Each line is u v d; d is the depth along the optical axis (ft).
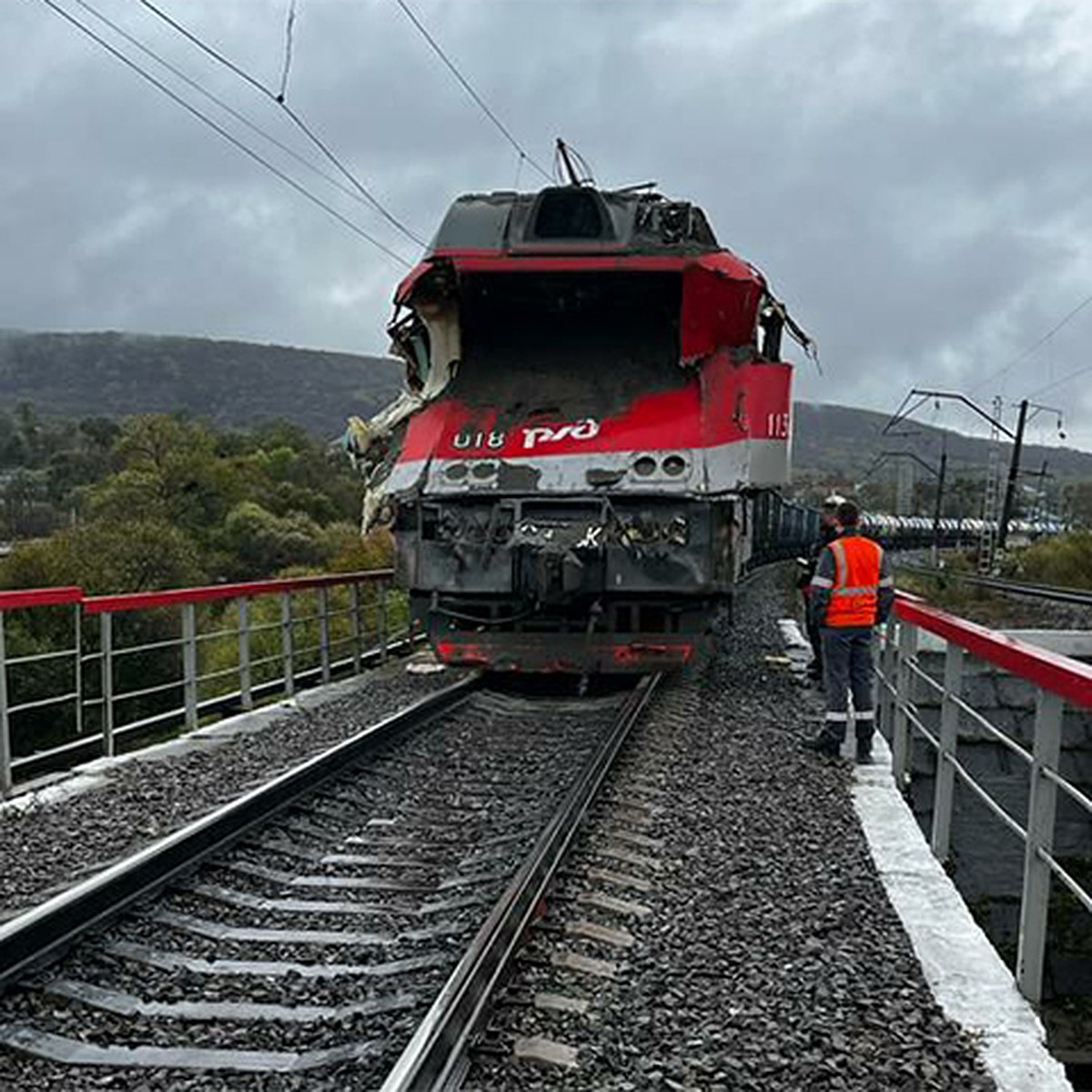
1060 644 49.70
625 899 17.57
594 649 35.40
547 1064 12.09
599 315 38.81
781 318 38.88
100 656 30.04
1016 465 178.70
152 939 16.55
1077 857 39.42
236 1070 12.50
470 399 37.55
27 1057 13.00
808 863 19.62
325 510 190.70
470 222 36.91
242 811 21.07
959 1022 13.52
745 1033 13.05
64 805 24.00
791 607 75.41
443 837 22.00
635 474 34.50
